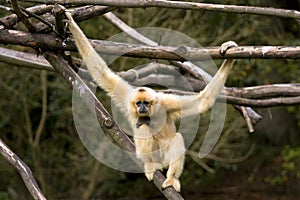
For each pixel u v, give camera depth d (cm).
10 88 3033
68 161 3167
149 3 1169
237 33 3112
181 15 3031
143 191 3456
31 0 1220
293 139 3675
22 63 1664
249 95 1661
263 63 3130
